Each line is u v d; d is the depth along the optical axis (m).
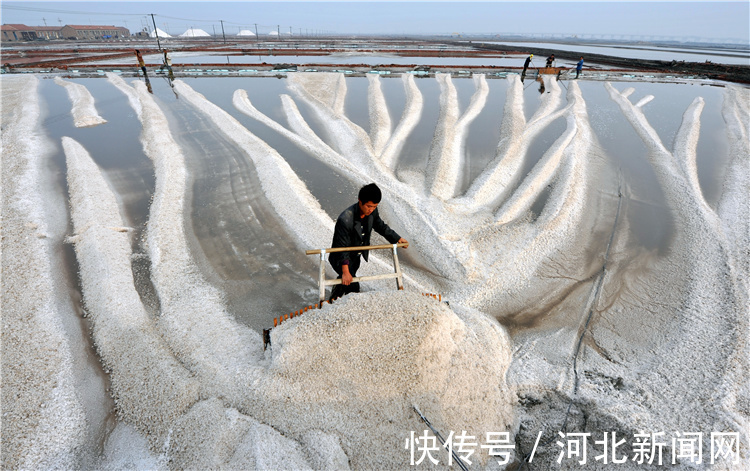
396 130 10.38
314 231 5.72
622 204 6.71
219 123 10.52
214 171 7.69
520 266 5.13
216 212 6.23
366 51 34.75
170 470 2.57
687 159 8.49
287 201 6.49
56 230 5.61
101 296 4.24
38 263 4.82
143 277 4.72
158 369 3.29
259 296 4.48
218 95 14.21
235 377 3.11
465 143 9.66
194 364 3.36
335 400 2.80
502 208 6.58
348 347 2.95
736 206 6.56
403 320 3.05
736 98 14.40
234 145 9.02
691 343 3.84
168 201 6.47
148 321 3.98
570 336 4.02
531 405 3.26
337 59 28.53
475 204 6.71
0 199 6.31
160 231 5.62
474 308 4.39
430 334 3.00
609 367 3.61
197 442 2.65
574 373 3.53
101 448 2.82
